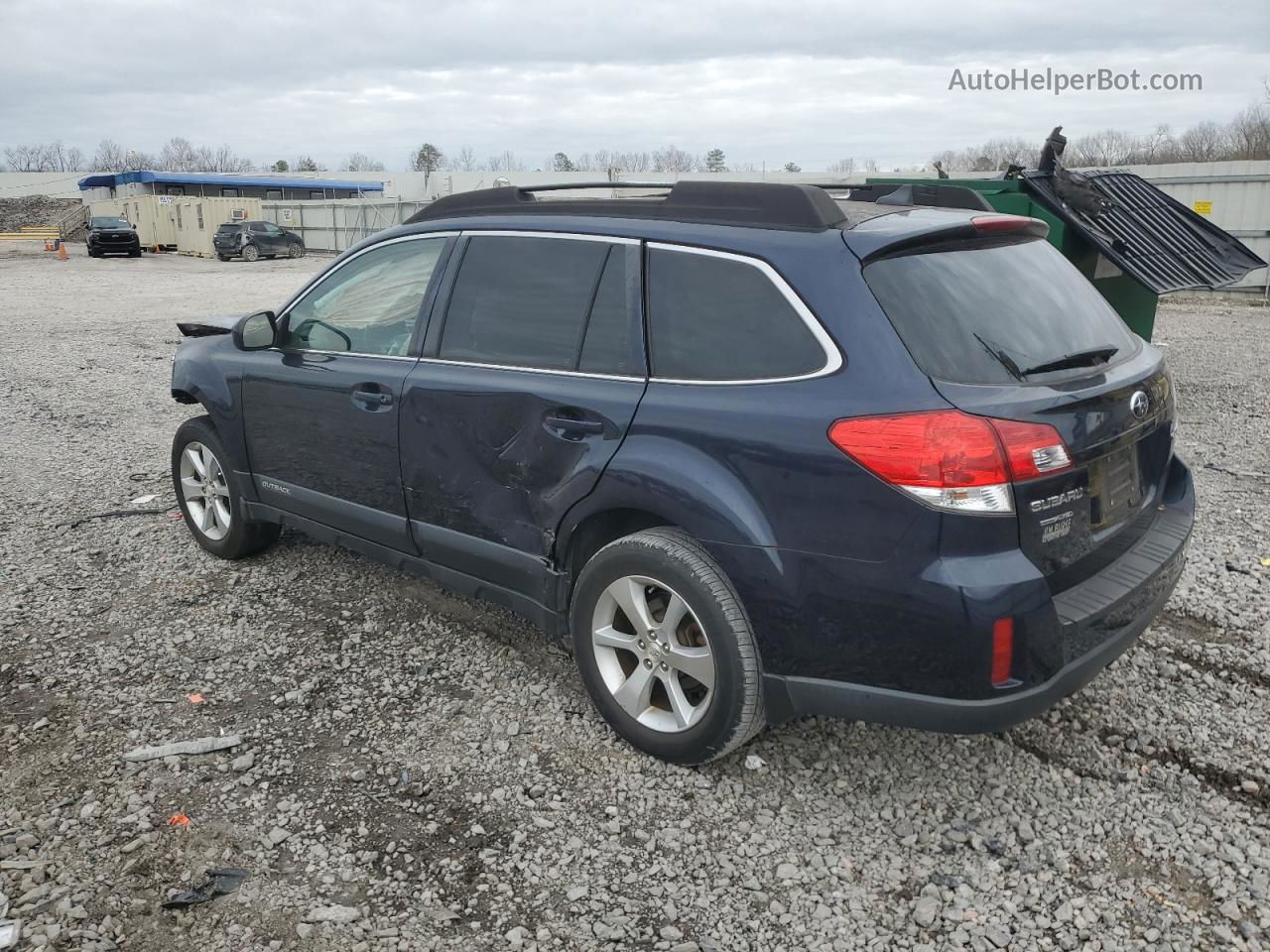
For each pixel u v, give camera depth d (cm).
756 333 293
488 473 357
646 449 307
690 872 280
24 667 397
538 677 388
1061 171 849
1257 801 307
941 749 337
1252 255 930
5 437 805
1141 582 294
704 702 308
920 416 258
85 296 2186
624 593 322
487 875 279
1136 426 299
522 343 353
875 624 269
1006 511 256
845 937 255
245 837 294
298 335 446
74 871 279
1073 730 347
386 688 381
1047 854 285
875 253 282
